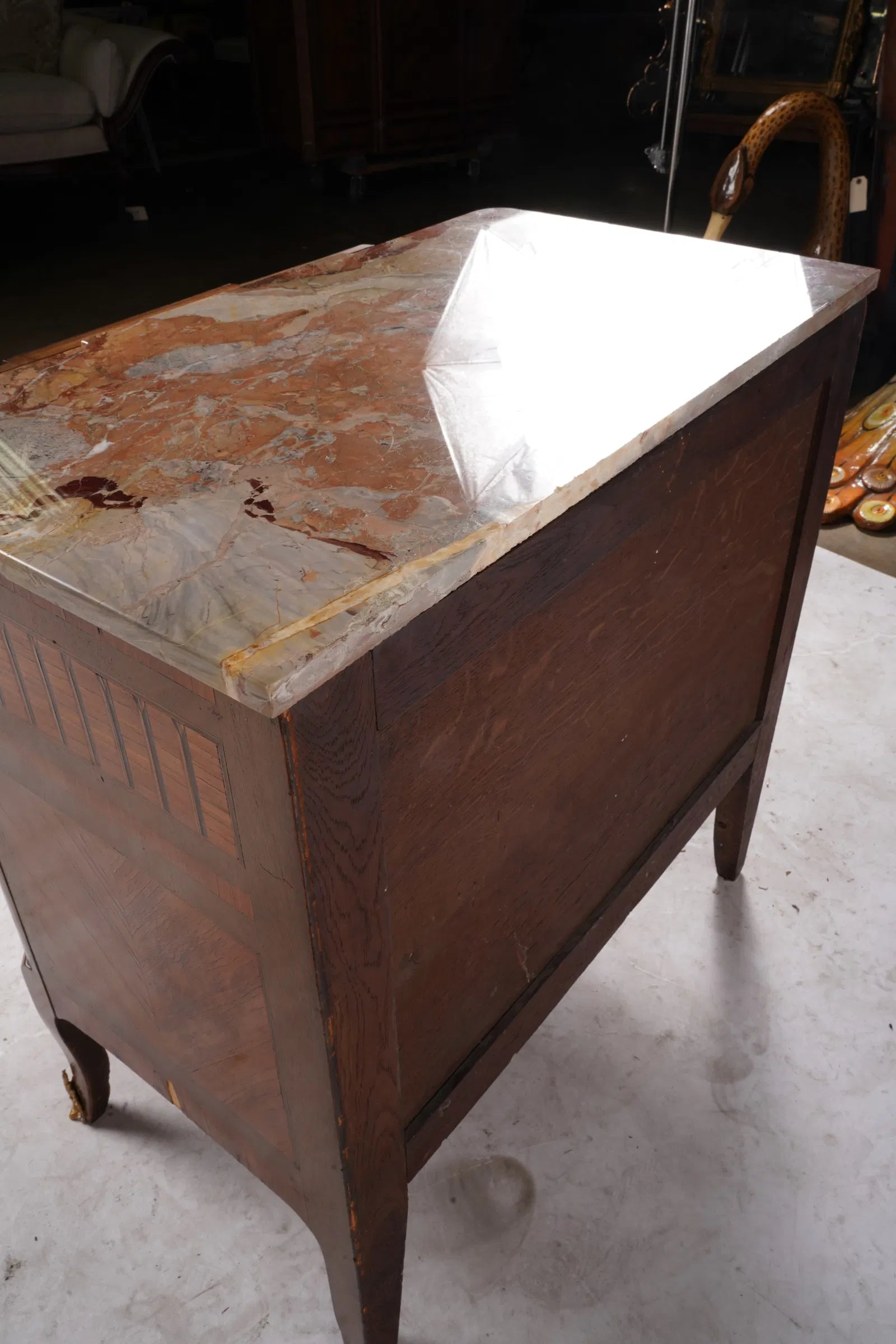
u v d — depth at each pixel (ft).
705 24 8.91
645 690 3.48
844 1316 3.54
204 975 2.69
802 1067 4.39
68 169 15.24
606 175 18.24
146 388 2.85
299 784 1.92
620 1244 3.76
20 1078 4.39
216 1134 3.24
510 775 2.80
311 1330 3.52
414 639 2.10
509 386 2.81
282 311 3.45
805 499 4.13
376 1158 2.77
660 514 3.04
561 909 3.50
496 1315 3.56
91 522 2.17
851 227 9.47
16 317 12.69
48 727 2.57
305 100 16.06
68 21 15.97
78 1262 3.73
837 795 5.81
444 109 17.40
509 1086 4.32
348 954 2.31
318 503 2.23
